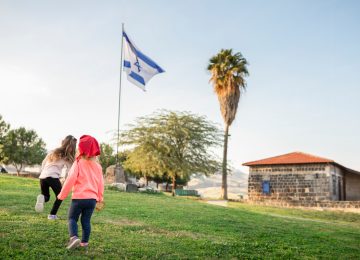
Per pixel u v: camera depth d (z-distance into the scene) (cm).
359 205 3089
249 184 3822
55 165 786
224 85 3850
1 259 508
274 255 729
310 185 3516
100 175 583
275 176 3703
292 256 734
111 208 1138
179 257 619
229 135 3916
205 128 3950
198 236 821
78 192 555
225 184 3822
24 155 5372
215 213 1361
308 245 882
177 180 6397
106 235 716
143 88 2258
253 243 807
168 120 3875
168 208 1313
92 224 818
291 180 3616
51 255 546
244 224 1130
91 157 576
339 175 3869
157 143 3838
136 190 2211
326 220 2406
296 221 1523
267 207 3075
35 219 784
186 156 3878
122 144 3875
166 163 3712
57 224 746
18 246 576
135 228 822
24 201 1051
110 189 2077
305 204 3431
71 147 796
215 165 3881
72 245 549
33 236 634
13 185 1688
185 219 1060
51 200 1188
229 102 3838
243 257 680
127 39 2273
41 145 5594
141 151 3775
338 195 3747
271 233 997
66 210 969
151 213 1105
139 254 609
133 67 2245
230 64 3919
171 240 739
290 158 3741
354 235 1249
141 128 3841
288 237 966
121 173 2377
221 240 802
